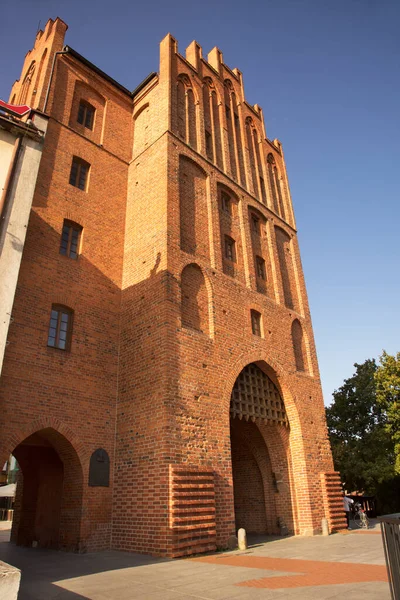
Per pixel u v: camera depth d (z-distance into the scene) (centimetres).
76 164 1697
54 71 1753
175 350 1356
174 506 1130
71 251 1535
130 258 1639
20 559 1088
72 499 1266
